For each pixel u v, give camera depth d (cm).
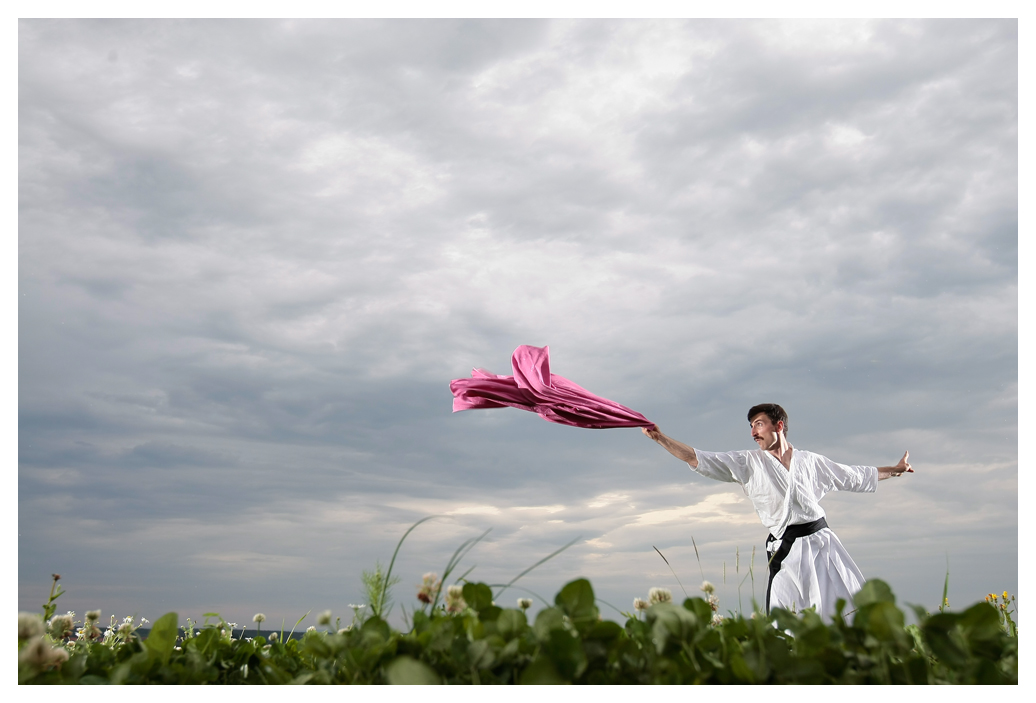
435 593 183
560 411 482
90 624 227
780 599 439
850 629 144
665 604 149
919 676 137
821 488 481
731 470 481
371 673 151
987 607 141
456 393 501
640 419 488
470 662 142
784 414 501
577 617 155
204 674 169
